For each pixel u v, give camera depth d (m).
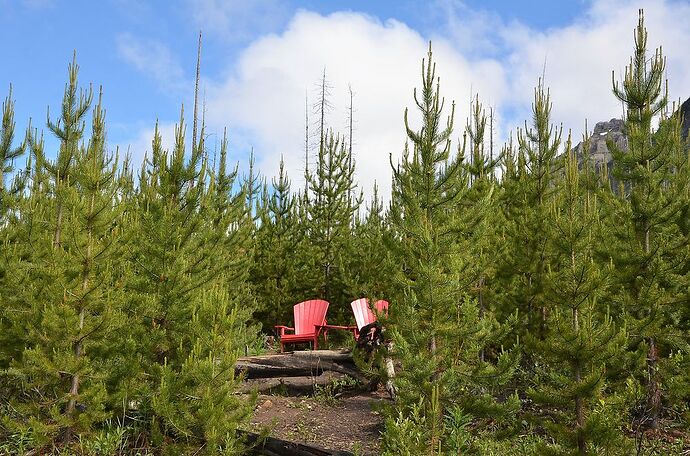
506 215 12.11
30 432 7.39
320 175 18.45
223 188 14.79
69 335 7.22
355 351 8.77
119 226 8.42
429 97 8.37
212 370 7.03
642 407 8.36
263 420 10.12
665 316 8.78
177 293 8.12
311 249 17.92
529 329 10.07
